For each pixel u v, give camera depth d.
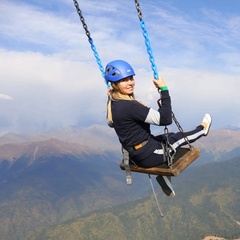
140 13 2.52
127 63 2.50
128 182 2.63
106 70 2.52
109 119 2.56
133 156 2.58
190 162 2.63
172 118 2.63
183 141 2.71
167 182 2.79
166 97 2.42
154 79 2.49
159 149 2.57
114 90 2.54
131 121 2.47
